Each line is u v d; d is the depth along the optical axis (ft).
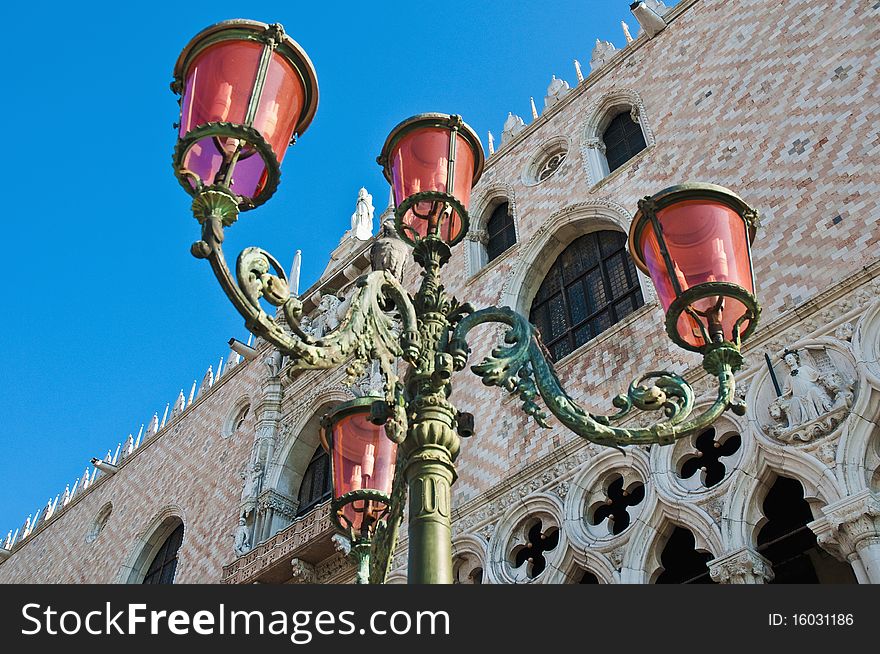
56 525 119.03
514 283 67.87
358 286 20.94
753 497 42.22
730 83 60.59
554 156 75.15
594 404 54.24
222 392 103.65
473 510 55.88
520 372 21.68
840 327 43.60
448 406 21.42
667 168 61.00
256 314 17.58
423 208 25.38
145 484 105.40
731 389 21.66
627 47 72.59
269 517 79.20
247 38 20.48
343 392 80.02
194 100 20.07
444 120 25.95
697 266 22.44
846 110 51.39
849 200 47.78
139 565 96.07
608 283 62.39
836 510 37.99
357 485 29.96
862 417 39.96
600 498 49.65
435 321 22.50
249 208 19.93
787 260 48.57
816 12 57.52
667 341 52.60
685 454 47.14
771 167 53.36
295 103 21.22
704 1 67.92
